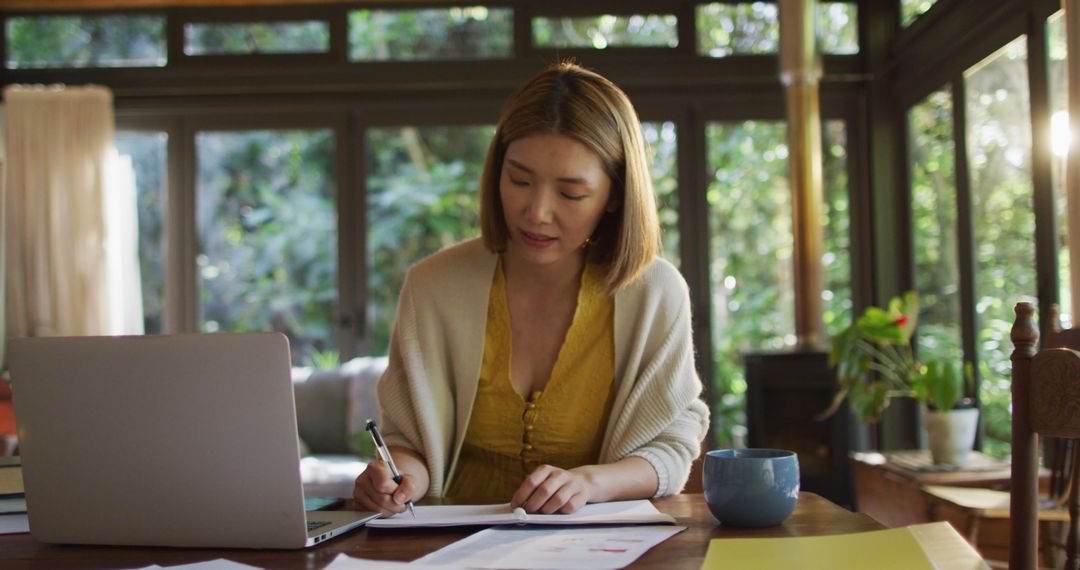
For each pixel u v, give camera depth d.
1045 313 3.30
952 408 3.12
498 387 1.39
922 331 4.63
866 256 5.07
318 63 5.11
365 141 5.16
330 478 3.88
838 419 4.33
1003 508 2.49
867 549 0.91
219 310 5.17
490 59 5.09
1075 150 2.75
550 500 1.10
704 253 5.07
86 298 4.97
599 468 1.21
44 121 5.02
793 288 4.64
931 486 2.83
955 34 4.09
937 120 4.44
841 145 5.12
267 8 5.14
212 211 5.19
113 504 1.02
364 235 5.14
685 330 1.39
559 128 1.22
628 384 1.35
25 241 4.99
